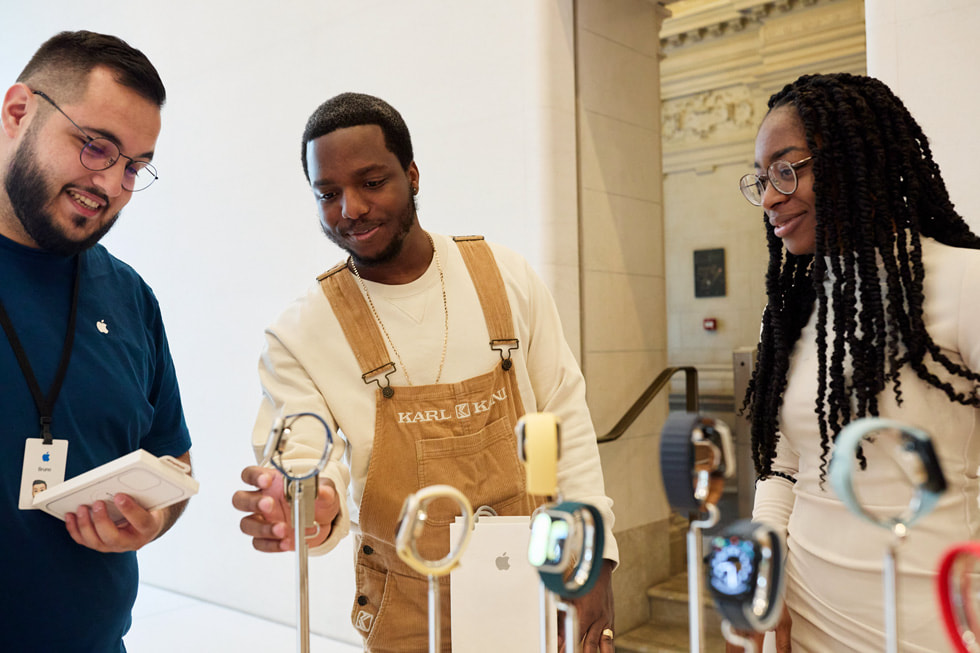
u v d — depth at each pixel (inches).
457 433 52.4
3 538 44.2
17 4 230.8
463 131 135.9
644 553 142.7
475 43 134.6
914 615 39.9
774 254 49.2
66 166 44.1
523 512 53.1
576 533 26.0
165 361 58.4
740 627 24.3
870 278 42.7
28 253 48.1
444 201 138.6
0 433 44.7
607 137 135.6
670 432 25.2
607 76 135.9
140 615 164.2
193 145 179.3
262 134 165.3
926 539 40.1
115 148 45.1
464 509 27.1
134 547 43.1
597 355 132.6
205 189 176.6
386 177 49.3
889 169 43.6
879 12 87.4
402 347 53.9
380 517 51.6
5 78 235.6
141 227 191.3
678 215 284.2
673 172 285.4
